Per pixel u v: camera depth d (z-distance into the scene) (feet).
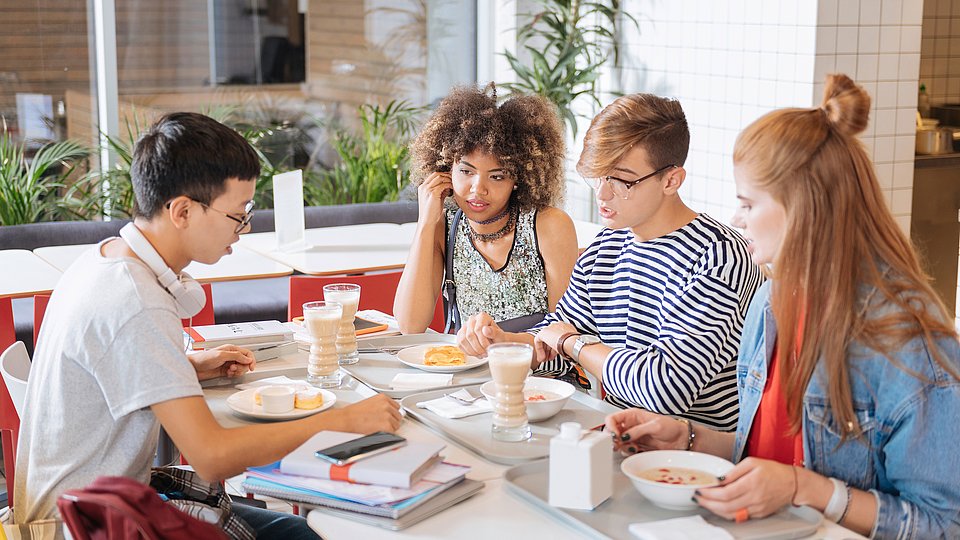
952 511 4.63
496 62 20.36
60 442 5.54
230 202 5.87
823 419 4.87
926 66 19.83
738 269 6.55
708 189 17.33
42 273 11.81
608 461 4.93
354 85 19.39
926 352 4.60
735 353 6.61
